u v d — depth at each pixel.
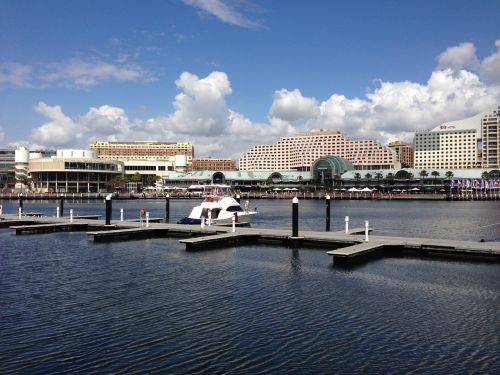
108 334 22.52
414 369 18.83
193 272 36.78
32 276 35.31
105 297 29.09
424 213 121.38
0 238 57.19
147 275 35.69
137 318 24.91
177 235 59.34
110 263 40.66
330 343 21.50
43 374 18.30
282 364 19.30
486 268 38.16
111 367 18.92
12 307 26.86
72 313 25.77
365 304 27.70
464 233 69.94
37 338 21.97
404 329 23.34
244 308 26.83
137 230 58.66
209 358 19.84
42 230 63.38
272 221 94.06
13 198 199.25
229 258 43.03
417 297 29.30
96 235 54.62
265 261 41.50
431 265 39.38
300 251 46.91
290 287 31.84
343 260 40.00
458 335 22.48
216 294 29.91
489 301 28.39
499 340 21.83
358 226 81.31
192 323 24.16
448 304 27.73
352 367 19.03
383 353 20.39
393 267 38.59
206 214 75.06
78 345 21.16
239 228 60.03
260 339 21.97
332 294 30.00
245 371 18.64
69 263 40.66
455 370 18.72
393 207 155.00
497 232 71.50
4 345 21.11
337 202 199.12
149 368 18.84
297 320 24.70
